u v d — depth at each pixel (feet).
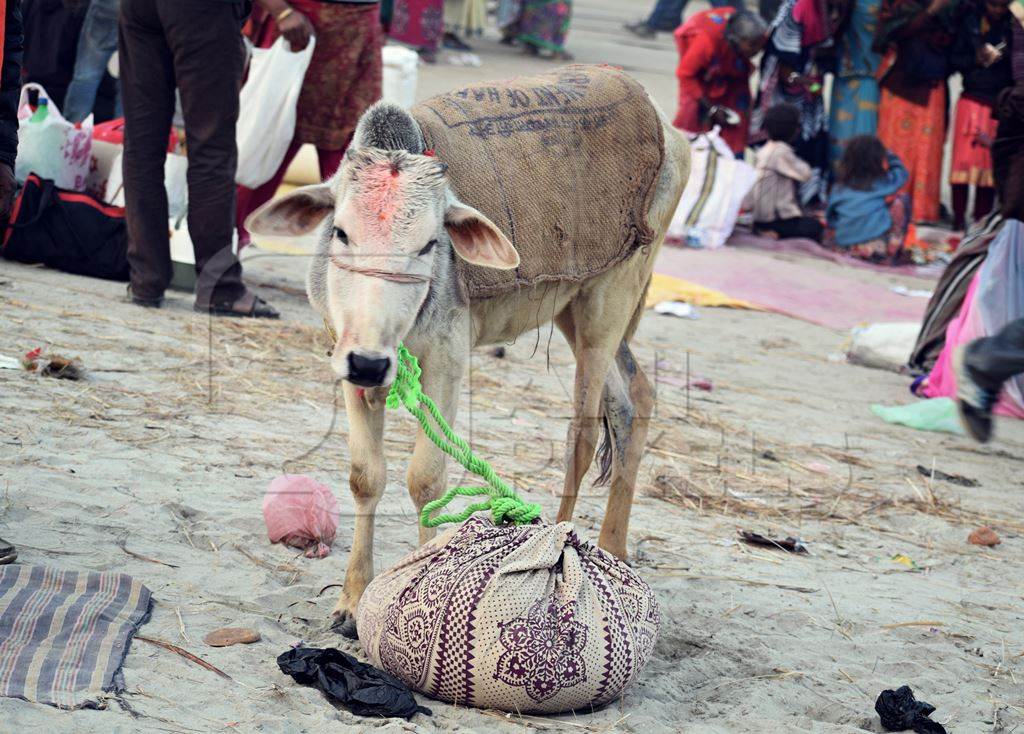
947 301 23.59
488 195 11.60
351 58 22.93
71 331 18.69
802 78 37.83
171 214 22.40
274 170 22.93
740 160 38.91
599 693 9.66
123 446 14.35
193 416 15.69
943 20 36.70
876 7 36.70
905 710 10.15
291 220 10.64
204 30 19.49
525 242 11.92
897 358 25.21
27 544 11.35
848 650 11.72
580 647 9.50
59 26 28.55
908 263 36.09
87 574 10.71
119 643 9.70
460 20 56.44
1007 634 12.56
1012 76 37.58
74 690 8.92
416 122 11.07
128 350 18.11
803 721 10.07
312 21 22.53
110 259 22.74
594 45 65.46
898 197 36.19
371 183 10.03
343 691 9.43
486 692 9.47
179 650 9.86
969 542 15.58
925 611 12.98
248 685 9.48
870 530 15.70
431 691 9.71
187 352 18.13
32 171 23.26
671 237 35.27
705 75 37.60
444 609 9.52
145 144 20.49
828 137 39.06
